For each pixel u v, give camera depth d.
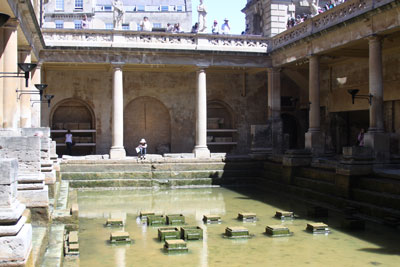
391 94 22.72
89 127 29.33
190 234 11.96
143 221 14.51
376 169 16.89
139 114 30.16
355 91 18.77
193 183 23.33
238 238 12.10
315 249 11.02
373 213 14.38
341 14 20.08
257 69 28.69
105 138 29.19
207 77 30.70
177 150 30.23
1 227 5.88
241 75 31.09
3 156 9.80
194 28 28.73
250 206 17.17
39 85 17.08
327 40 21.17
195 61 25.98
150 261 10.05
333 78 27.44
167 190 22.20
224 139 30.84
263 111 31.50
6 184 5.96
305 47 23.19
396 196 14.06
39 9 24.72
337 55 22.81
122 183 22.58
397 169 16.91
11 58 15.88
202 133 25.67
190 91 30.48
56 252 8.84
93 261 10.05
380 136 17.56
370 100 17.95
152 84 29.97
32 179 9.76
